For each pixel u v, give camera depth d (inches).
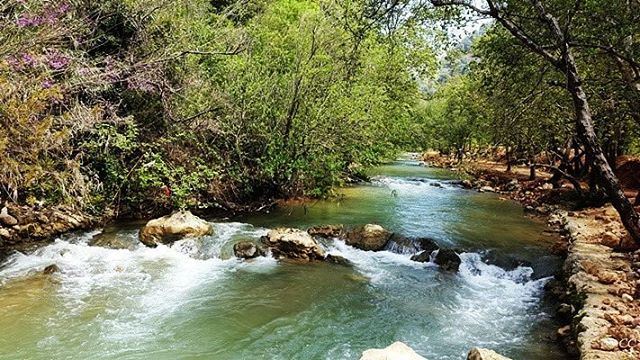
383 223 513.7
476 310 308.7
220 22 573.6
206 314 288.4
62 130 347.3
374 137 642.8
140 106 504.4
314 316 291.9
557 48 326.3
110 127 441.4
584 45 313.4
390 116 719.7
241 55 549.3
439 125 1477.6
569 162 857.5
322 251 403.5
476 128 941.8
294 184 611.2
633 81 370.6
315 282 348.8
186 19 523.2
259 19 594.9
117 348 244.1
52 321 269.4
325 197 637.9
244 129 563.5
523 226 526.0
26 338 249.1
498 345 258.4
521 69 424.2
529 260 395.2
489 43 431.5
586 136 298.0
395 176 1039.6
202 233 429.1
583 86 429.4
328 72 566.9
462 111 1109.1
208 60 537.3
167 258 387.5
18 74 333.7
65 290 314.0
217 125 517.3
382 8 385.1
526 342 261.7
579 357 217.3
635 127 555.5
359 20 400.2
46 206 439.2
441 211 601.9
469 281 364.8
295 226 490.6
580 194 631.8
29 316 273.6
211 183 550.0
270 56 562.3
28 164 332.5
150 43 486.9
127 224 469.1
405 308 308.3
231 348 249.3
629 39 344.8
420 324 285.3
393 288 343.3
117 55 470.0
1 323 263.3
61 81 390.6
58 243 400.5
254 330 270.7
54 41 379.6
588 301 269.4
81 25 413.7
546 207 635.5
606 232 430.9
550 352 248.4
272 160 563.8
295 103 561.6
